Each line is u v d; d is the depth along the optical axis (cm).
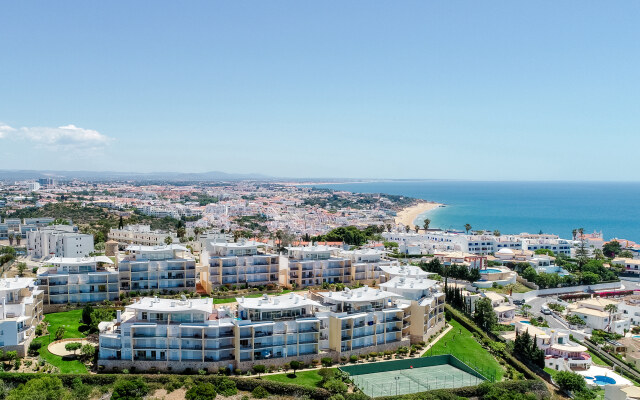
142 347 14325
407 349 16725
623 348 19612
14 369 13700
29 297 16762
